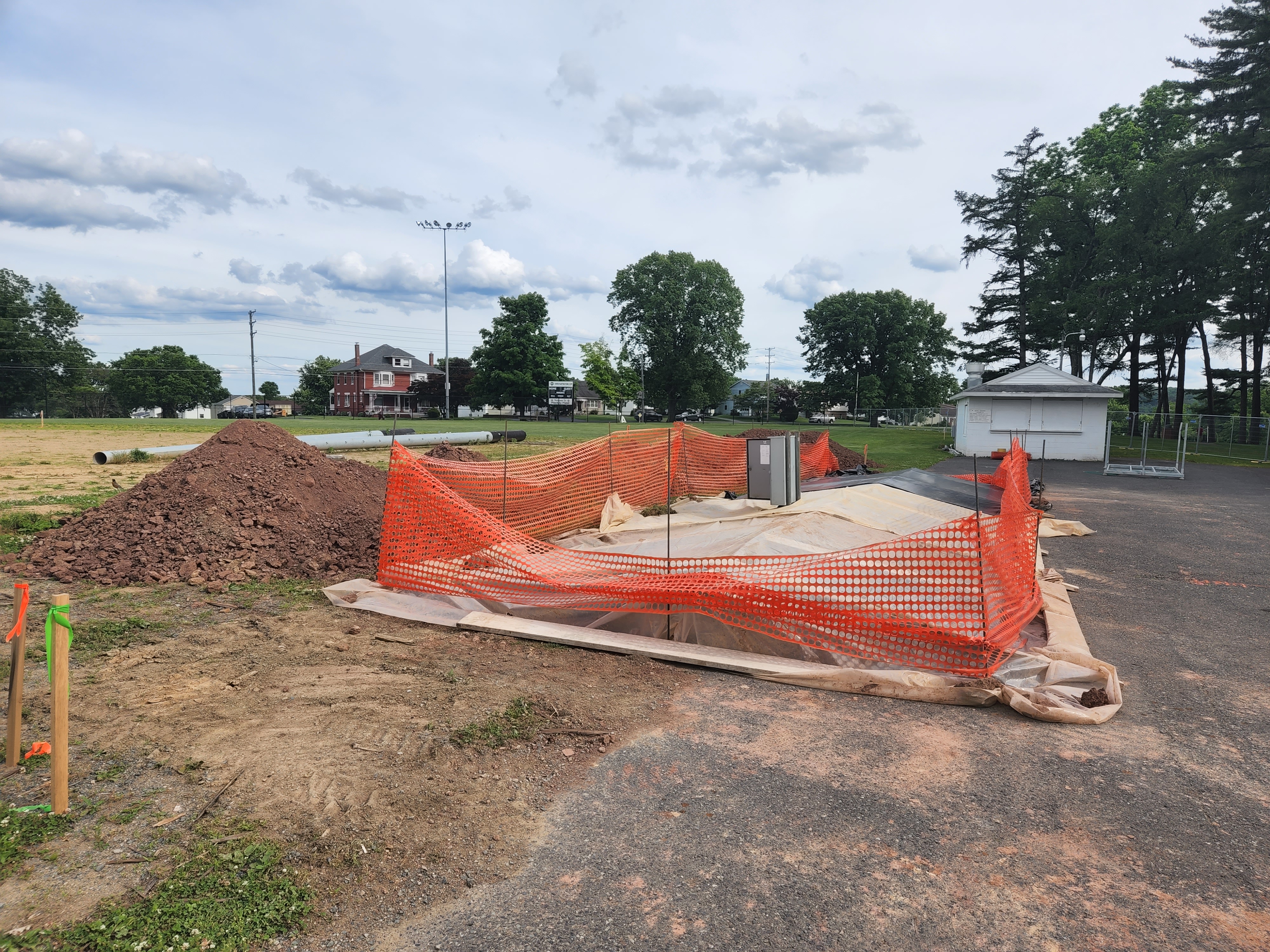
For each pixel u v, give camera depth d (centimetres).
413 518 770
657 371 7631
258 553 829
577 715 468
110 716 448
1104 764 414
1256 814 364
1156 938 273
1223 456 3102
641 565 721
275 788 368
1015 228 5203
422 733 434
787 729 454
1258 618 725
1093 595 809
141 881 294
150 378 9775
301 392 11438
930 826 347
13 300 7575
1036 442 2920
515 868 312
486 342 7612
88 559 798
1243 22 2977
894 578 605
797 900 292
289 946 263
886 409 7531
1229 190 3284
